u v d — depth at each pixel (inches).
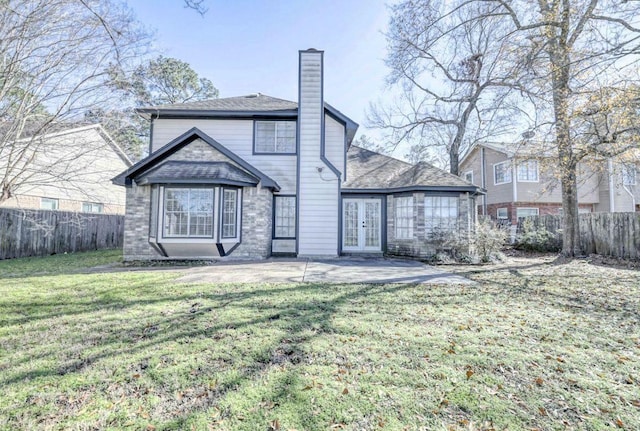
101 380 111.1
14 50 217.2
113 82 270.1
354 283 264.4
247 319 171.3
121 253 506.6
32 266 362.6
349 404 97.8
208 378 112.3
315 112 470.3
